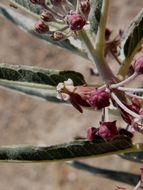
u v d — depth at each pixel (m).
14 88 0.32
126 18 0.88
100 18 0.28
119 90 0.25
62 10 0.27
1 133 0.91
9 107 0.92
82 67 0.86
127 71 0.28
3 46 0.97
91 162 0.79
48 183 0.84
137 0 0.90
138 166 0.76
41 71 0.27
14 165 0.87
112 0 0.90
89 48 0.28
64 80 0.27
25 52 0.95
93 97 0.25
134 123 0.25
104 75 0.28
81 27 0.25
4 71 0.27
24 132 0.89
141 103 0.26
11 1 0.29
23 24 0.31
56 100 0.32
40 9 0.28
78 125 0.86
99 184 0.80
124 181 0.37
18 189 0.86
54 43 0.30
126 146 0.27
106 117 0.26
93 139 0.26
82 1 0.27
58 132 0.87
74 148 0.26
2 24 0.98
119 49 0.30
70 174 0.83
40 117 0.90
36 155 0.26
